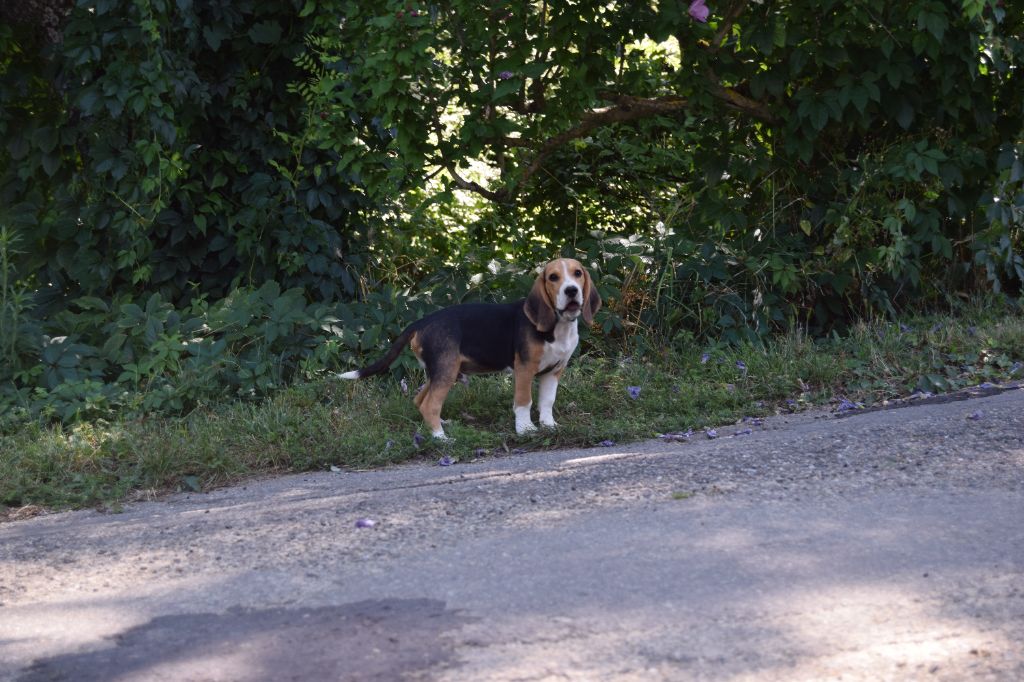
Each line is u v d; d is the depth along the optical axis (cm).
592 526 387
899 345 729
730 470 455
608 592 320
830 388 680
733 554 345
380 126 824
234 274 841
